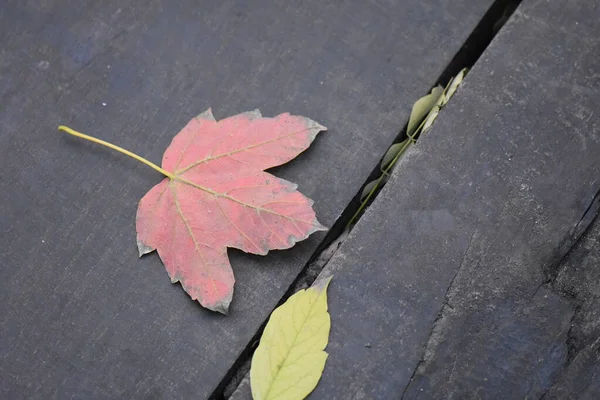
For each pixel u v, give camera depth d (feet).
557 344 1.51
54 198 1.59
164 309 1.54
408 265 1.53
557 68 1.60
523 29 1.61
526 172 1.56
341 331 1.51
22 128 1.61
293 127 1.57
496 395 1.49
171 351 1.53
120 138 1.61
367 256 1.54
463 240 1.54
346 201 1.58
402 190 1.56
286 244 1.52
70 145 1.61
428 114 1.61
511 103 1.59
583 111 1.58
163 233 1.54
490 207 1.55
